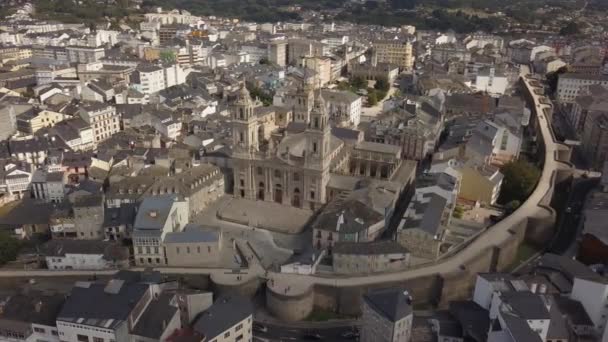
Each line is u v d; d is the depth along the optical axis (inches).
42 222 7283.5
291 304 5575.8
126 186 7534.5
